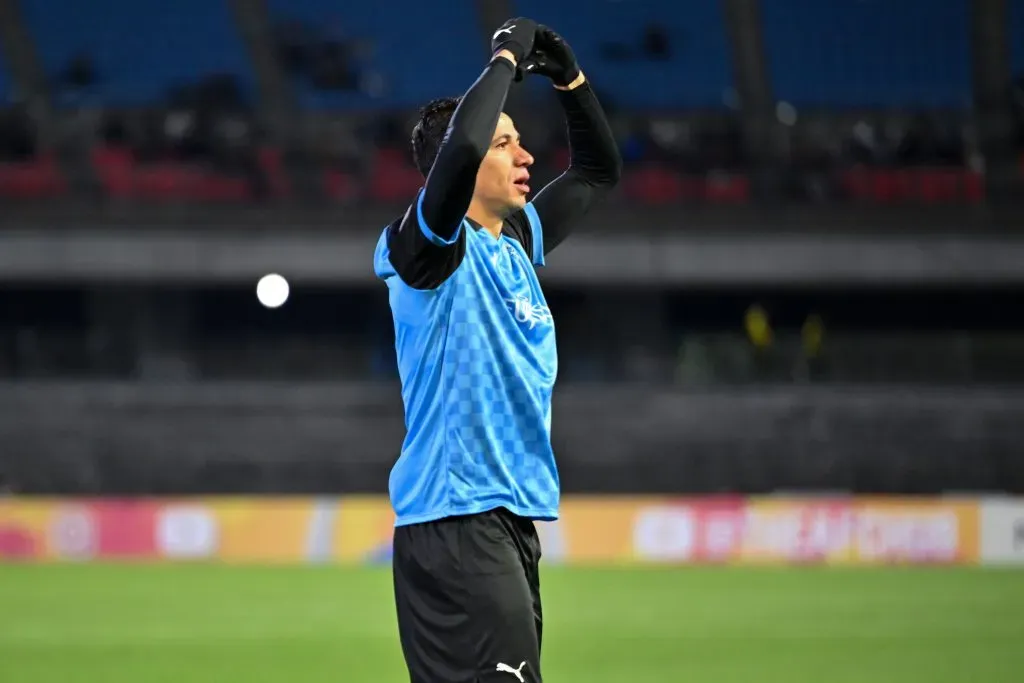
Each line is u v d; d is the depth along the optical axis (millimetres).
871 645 46250
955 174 114375
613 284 112125
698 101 120250
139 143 117625
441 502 15398
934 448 99875
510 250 16391
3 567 80938
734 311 119125
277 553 88000
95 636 49031
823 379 107938
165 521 88562
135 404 102750
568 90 17969
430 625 15422
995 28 117250
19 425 102000
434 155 16562
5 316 119250
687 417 101562
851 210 112062
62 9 122312
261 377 110438
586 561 86938
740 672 40062
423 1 124562
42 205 112438
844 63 120562
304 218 112438
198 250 111875
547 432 15969
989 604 60406
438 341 15562
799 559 86312
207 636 49094
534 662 15352
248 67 120812
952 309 118375
